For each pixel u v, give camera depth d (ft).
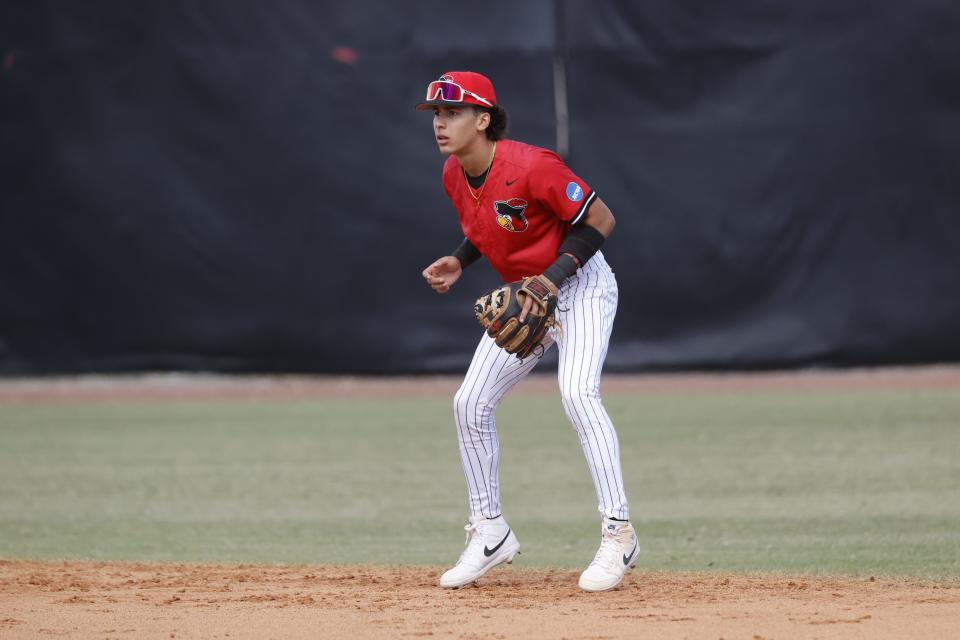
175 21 148.56
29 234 150.30
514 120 147.33
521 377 53.83
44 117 149.69
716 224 146.92
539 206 50.93
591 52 146.72
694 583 53.36
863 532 70.85
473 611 46.78
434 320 149.18
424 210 148.25
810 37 146.20
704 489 86.89
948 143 145.79
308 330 149.59
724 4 146.61
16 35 149.59
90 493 89.20
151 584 54.08
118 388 150.61
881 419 116.78
